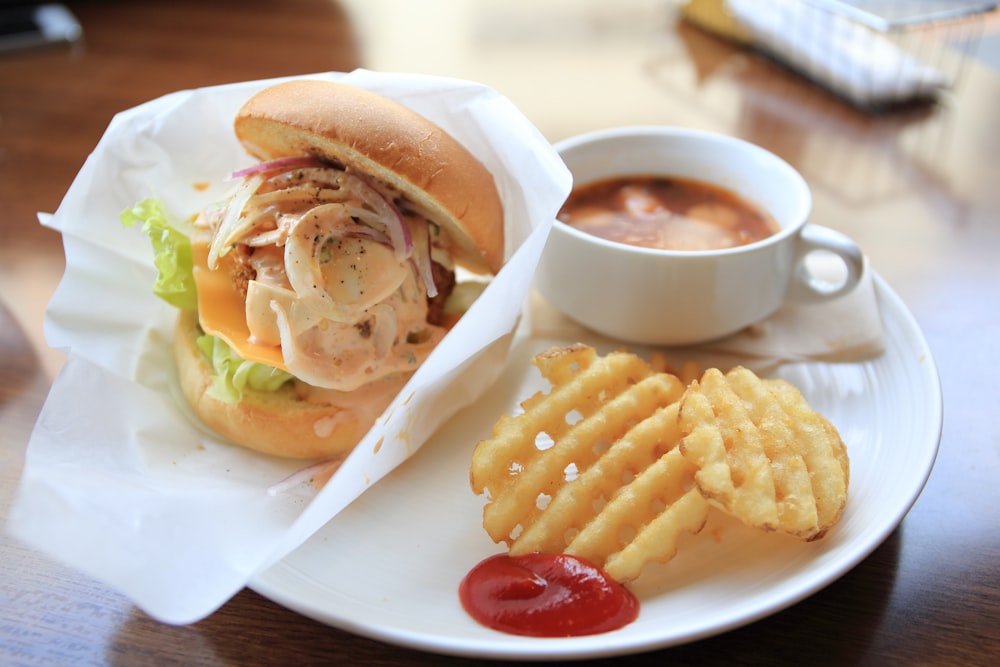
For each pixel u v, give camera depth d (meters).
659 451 0.40
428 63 0.74
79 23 0.82
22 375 0.46
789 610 0.37
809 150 0.62
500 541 0.38
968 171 0.60
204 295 0.43
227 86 0.46
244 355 0.41
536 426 0.40
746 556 0.38
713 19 0.79
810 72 0.71
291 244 0.41
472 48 0.78
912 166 0.60
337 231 0.42
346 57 0.74
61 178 0.58
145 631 0.36
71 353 0.43
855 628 0.36
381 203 0.43
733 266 0.44
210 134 0.47
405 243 0.43
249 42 0.77
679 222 0.48
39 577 0.38
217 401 0.42
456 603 0.37
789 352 0.46
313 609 0.35
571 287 0.46
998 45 0.77
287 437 0.41
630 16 0.85
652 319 0.46
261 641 0.36
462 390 0.43
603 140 0.49
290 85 0.43
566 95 0.69
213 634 0.36
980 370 0.46
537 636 0.35
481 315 0.40
